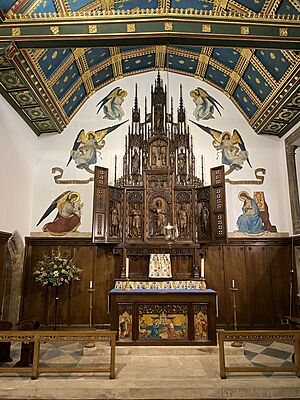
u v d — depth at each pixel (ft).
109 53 34.86
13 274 33.83
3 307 33.27
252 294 34.99
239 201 36.96
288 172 36.86
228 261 35.58
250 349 28.17
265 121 35.94
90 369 20.66
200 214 34.55
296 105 32.48
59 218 36.11
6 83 28.81
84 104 39.17
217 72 37.55
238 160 38.01
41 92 30.83
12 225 31.91
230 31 22.79
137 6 29.99
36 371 20.44
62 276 32.32
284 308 34.68
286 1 25.03
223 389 19.25
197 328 27.17
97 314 34.06
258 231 36.27
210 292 27.55
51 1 25.20
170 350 26.13
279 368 20.54
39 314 33.96
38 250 35.40
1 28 22.95
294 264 35.29
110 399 18.92
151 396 19.03
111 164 37.76
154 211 34.53
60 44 23.45
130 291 27.78
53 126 36.68
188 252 34.17
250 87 35.29
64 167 37.37
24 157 34.53
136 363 23.99
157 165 35.65
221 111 39.40
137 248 33.99
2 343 24.67
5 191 30.45
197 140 38.60
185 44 23.63
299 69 27.99
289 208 36.55
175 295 27.50
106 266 35.01
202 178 35.96
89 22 22.82
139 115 37.70
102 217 33.06
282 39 22.75
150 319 27.25
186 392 19.19
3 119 30.09
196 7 30.25
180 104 38.11
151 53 37.42
